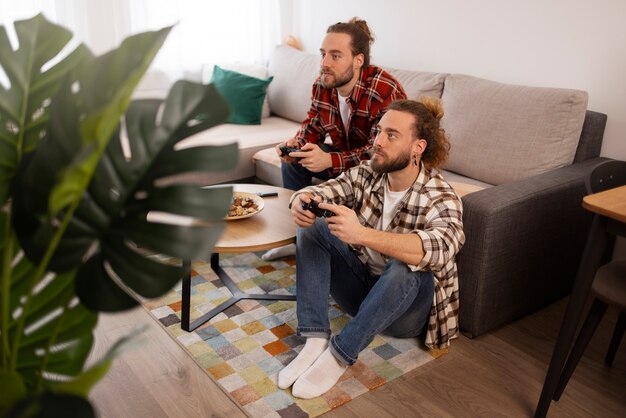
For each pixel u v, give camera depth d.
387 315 1.82
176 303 2.35
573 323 1.61
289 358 2.01
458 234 1.79
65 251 0.64
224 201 0.66
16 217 0.63
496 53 2.94
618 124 2.54
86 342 0.73
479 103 2.65
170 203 0.65
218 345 2.07
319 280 1.96
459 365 2.01
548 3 2.67
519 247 2.14
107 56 0.61
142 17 3.69
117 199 0.66
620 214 1.42
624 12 2.42
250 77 3.69
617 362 2.08
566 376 1.81
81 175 0.50
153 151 0.66
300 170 2.77
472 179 2.68
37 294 0.70
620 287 1.67
